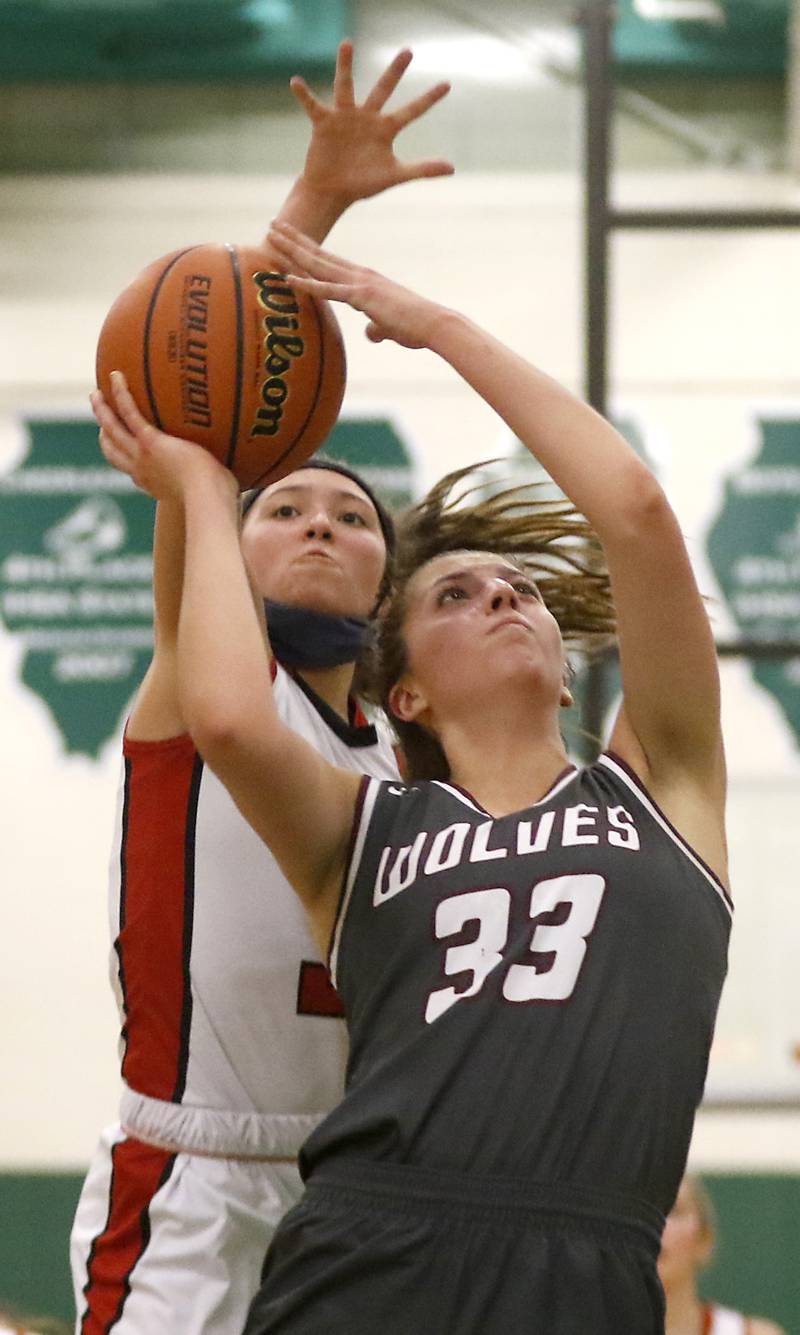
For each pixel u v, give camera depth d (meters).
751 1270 14.40
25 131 17.67
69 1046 16.17
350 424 16.97
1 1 16.97
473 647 4.82
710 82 17.16
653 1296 3.98
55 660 17.09
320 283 4.79
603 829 4.36
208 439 4.78
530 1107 3.99
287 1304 4.02
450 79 17.42
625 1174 3.99
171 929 5.36
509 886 4.25
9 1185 15.29
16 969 16.38
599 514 4.43
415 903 4.29
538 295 17.19
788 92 17.06
